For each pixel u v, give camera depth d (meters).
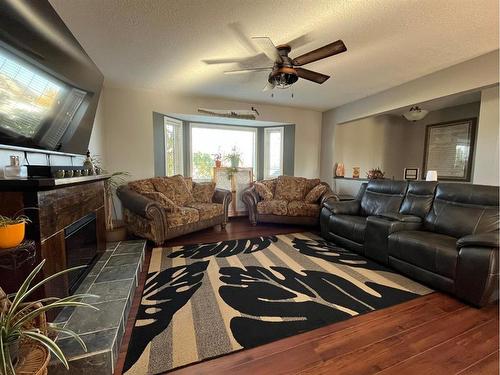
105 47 2.30
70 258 1.58
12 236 1.01
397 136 5.59
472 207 2.22
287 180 4.60
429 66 2.78
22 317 0.83
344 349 1.32
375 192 3.28
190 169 4.71
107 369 1.12
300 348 1.33
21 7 1.24
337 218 3.09
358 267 2.41
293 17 1.84
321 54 2.01
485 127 2.62
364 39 2.17
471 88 2.60
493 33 2.08
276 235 3.58
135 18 1.85
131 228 3.21
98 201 2.26
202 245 3.07
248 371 1.17
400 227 2.38
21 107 1.37
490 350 1.31
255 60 2.59
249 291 1.92
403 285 2.05
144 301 1.77
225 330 1.46
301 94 3.86
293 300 1.80
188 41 2.20
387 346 1.34
